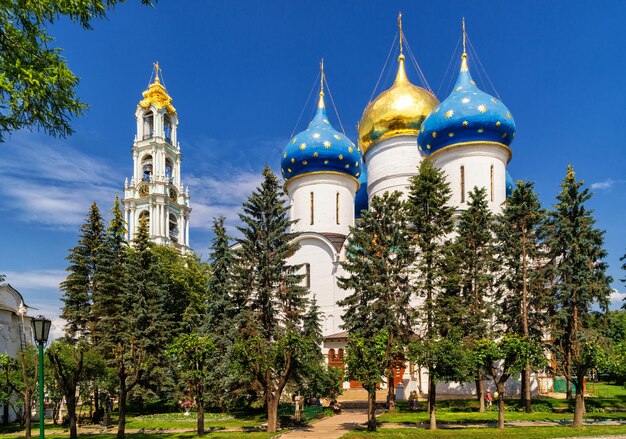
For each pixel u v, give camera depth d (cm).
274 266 3322
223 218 3941
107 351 3853
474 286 3609
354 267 3403
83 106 1331
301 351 2720
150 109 8506
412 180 3597
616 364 2806
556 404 3500
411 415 3116
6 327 4000
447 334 3033
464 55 4772
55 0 1185
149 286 4103
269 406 2675
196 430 2895
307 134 5312
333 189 5262
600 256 3609
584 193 3559
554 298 3519
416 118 5278
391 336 2858
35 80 1155
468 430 2530
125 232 4500
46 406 4156
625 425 2702
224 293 3712
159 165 8275
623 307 4128
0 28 1155
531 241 3628
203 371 2655
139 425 3266
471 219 3647
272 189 3456
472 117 4309
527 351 2623
